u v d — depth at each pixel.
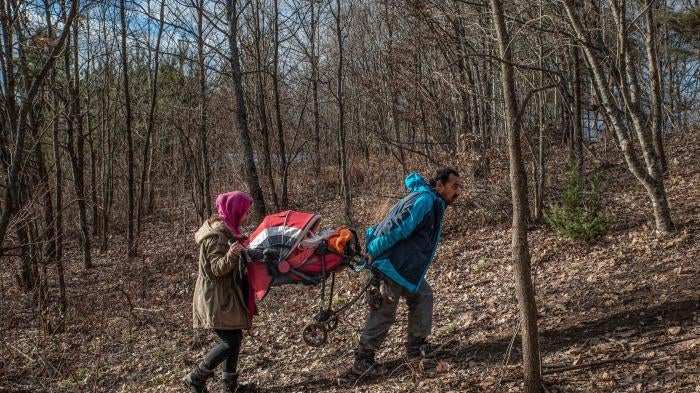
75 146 17.91
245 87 18.39
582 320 5.04
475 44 11.20
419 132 14.11
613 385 3.91
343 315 6.72
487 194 10.13
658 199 6.98
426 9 10.24
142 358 6.32
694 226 6.99
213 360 4.64
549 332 4.95
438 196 4.68
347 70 19.05
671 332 4.44
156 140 20.09
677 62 20.70
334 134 21.33
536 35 8.84
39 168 9.70
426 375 4.60
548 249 7.73
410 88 12.24
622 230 7.73
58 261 7.88
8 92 5.38
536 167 9.13
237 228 4.59
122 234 17.48
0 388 5.50
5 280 9.93
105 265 12.79
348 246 4.52
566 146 12.41
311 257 4.38
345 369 5.05
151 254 13.40
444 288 7.35
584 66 11.89
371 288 4.64
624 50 7.16
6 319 7.17
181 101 17.38
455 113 12.34
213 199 18.53
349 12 18.59
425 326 4.84
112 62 17.42
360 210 13.80
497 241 9.05
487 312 5.88
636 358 4.18
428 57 12.47
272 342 6.22
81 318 7.41
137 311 8.18
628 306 5.09
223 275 4.43
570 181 8.22
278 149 18.75
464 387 4.25
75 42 13.03
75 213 16.47
